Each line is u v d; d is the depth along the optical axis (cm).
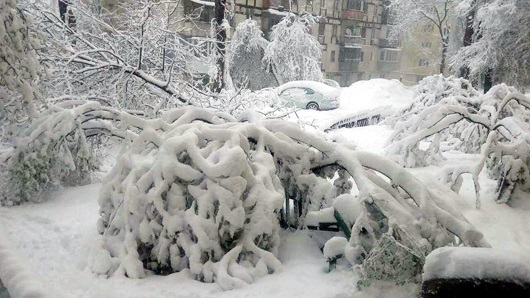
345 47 4638
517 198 702
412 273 360
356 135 1295
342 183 486
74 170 652
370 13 4872
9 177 577
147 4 921
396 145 905
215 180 402
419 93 1384
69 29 884
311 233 467
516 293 284
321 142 498
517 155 702
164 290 359
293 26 2828
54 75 856
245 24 2700
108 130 644
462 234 403
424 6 3456
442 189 665
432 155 920
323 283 365
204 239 385
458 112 847
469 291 294
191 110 544
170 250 400
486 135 1024
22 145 574
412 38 3938
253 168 440
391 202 404
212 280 377
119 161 453
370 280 355
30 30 708
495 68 2409
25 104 626
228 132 441
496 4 2142
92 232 480
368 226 390
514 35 2281
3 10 598
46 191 635
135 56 968
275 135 495
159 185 404
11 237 463
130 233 405
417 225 399
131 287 364
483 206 683
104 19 1207
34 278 373
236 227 395
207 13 2784
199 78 1162
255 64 2792
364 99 2250
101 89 912
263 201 409
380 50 5203
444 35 3672
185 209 409
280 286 359
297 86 1994
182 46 1045
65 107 649
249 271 380
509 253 302
